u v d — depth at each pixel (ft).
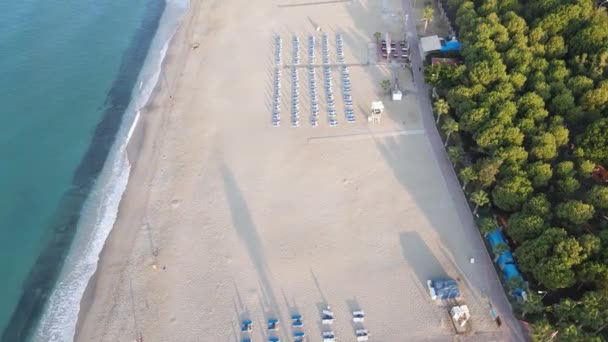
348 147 261.65
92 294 204.23
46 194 249.96
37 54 337.11
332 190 239.50
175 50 347.56
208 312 194.18
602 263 171.73
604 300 161.68
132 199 242.58
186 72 325.21
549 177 208.03
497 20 293.02
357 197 235.40
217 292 200.64
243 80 313.53
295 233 221.25
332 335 183.42
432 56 309.01
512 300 189.37
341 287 199.62
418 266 205.36
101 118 293.23
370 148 260.21
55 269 216.74
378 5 376.89
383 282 200.54
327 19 365.81
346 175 246.68
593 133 219.61
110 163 264.11
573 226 192.13
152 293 202.08
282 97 297.33
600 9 284.20
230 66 327.06
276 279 203.62
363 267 206.28
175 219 231.30
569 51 276.41
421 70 308.60
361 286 199.62
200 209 234.79
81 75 324.19
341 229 221.66
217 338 185.78
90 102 304.30
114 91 313.32
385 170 247.70
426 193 234.79
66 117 293.02
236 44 347.56
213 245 218.38
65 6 389.39
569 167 210.79
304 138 269.44
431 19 330.95
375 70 312.29
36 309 202.69
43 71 323.78
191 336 187.01
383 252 211.41
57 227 234.38
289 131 274.57
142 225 229.66
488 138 226.99
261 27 363.35
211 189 244.01
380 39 337.72
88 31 364.79
